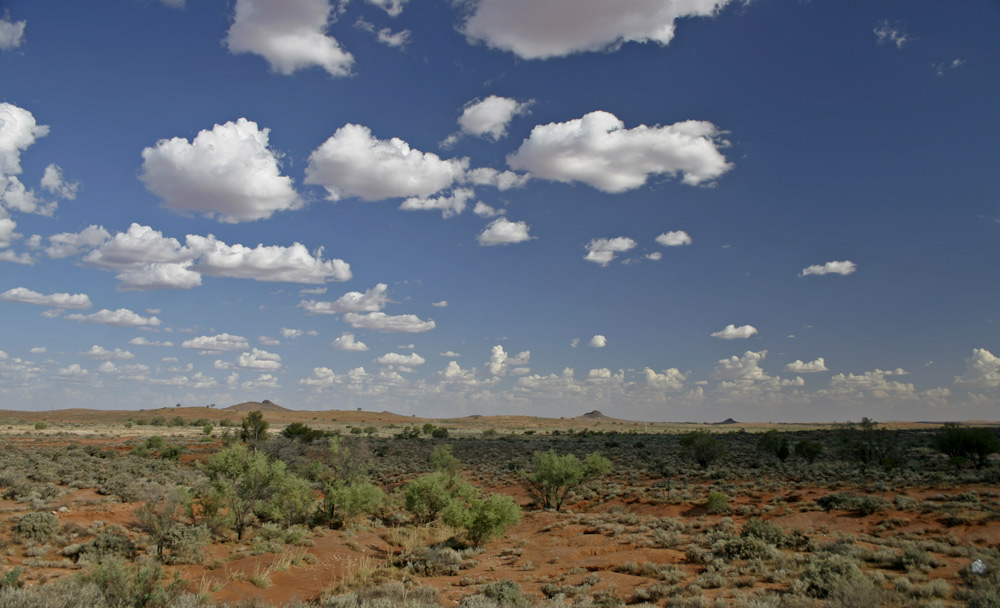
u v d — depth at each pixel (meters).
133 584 13.41
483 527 26.78
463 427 190.38
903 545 20.22
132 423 120.94
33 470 38.16
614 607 15.38
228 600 15.91
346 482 40.84
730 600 15.11
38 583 15.93
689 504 34.97
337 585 18.39
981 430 44.16
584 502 40.19
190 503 25.27
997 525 22.47
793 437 91.56
